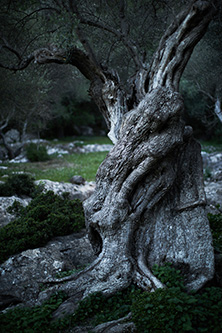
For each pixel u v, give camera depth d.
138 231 4.71
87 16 6.45
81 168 16.70
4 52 8.00
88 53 5.47
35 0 6.01
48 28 6.95
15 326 3.68
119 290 4.25
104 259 4.45
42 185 9.87
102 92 5.42
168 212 4.88
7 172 14.34
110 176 4.63
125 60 8.14
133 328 3.36
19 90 12.69
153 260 4.57
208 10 4.65
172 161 4.87
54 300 4.27
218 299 3.66
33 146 20.44
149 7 6.59
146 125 4.33
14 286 4.80
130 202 4.71
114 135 5.16
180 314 3.36
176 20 5.02
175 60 4.84
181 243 4.62
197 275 4.24
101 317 3.80
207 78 10.96
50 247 5.90
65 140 31.25
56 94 16.89
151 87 5.02
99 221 4.54
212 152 20.38
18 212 7.77
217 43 7.62
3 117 18.94
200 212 4.75
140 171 4.45
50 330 3.62
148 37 7.20
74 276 4.62
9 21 7.20
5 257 5.75
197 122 27.67
